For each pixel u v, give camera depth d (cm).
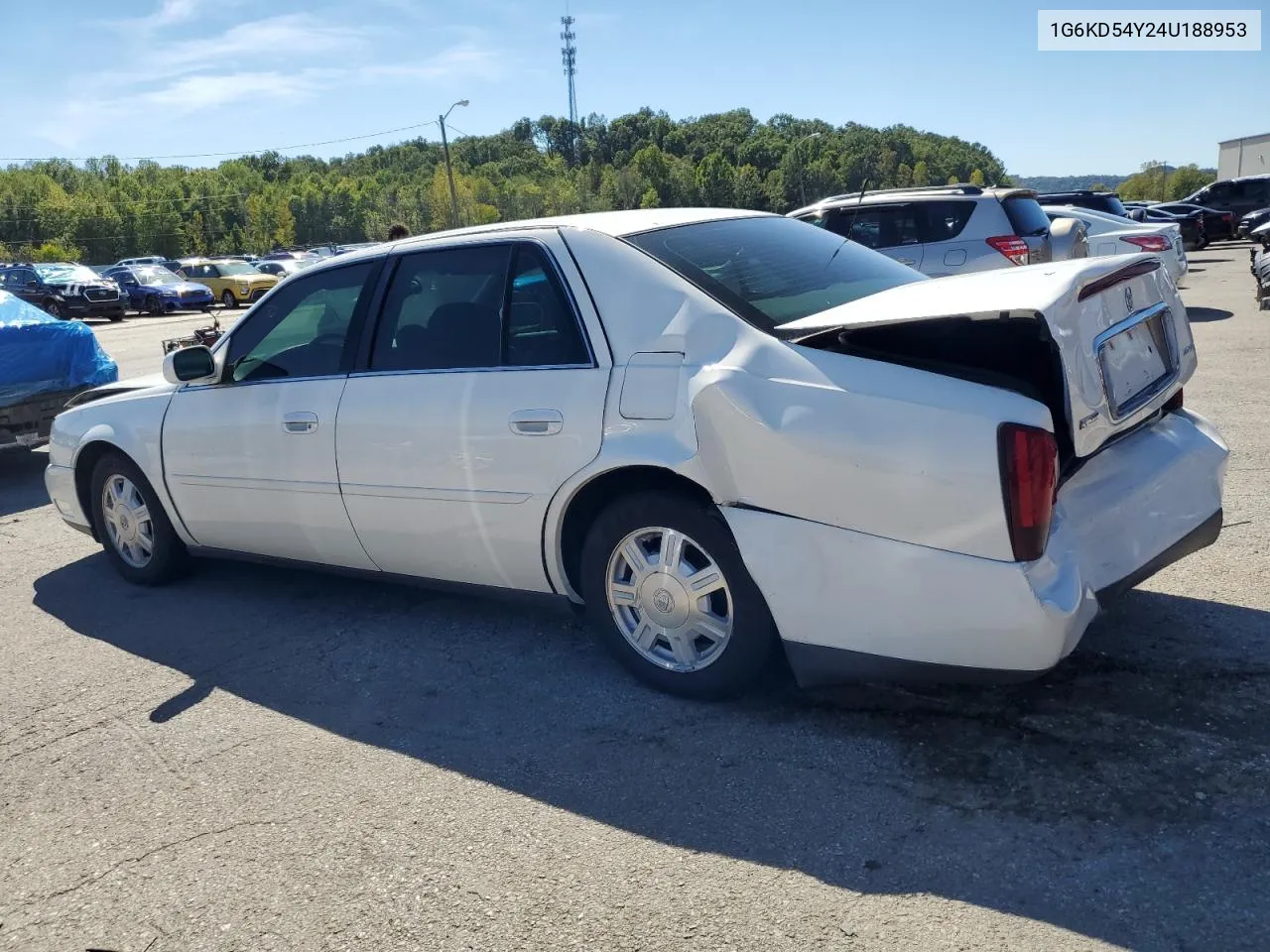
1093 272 310
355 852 293
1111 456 334
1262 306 1381
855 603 309
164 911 274
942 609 296
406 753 347
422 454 396
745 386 319
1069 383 291
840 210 1023
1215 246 3384
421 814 309
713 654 352
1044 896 249
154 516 520
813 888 260
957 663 301
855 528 305
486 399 379
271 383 454
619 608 370
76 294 3058
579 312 364
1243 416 732
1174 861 257
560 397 360
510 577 394
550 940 249
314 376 439
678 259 362
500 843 291
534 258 382
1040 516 286
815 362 316
